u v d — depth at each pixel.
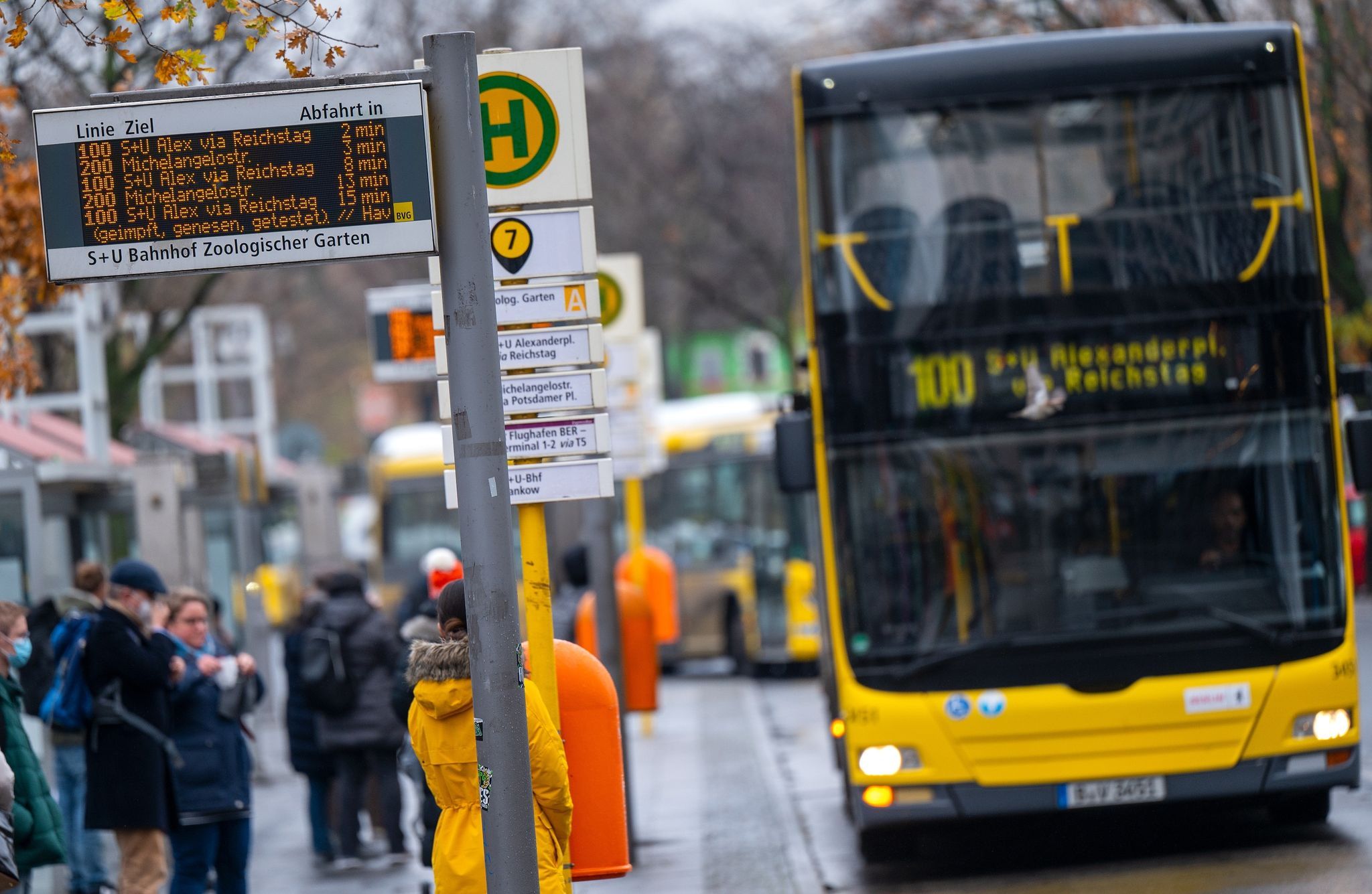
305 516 57.00
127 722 22.50
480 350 13.12
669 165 100.44
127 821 22.34
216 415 63.41
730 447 65.19
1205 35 26.33
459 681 15.16
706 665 74.88
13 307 29.70
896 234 26.08
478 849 15.00
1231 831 28.05
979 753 25.27
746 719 51.94
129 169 12.99
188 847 23.11
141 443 51.12
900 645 25.56
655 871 28.33
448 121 13.12
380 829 34.75
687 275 102.56
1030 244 25.97
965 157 26.17
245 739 24.25
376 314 30.89
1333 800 30.03
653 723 52.50
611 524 31.08
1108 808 25.30
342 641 30.78
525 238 17.00
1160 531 25.56
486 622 13.04
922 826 28.19
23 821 19.42
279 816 39.19
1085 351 25.81
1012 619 25.50
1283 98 26.14
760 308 109.75
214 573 49.00
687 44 100.38
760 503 64.50
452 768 15.18
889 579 25.70
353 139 13.08
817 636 61.72
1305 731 25.19
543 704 14.86
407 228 13.09
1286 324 25.77
